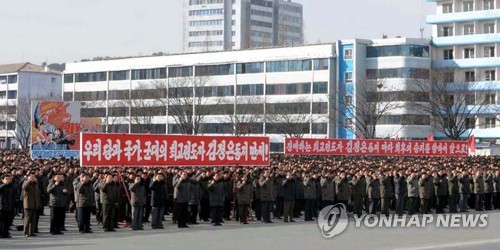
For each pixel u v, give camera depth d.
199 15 192.25
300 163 37.53
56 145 43.75
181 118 96.94
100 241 20.39
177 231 23.64
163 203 24.69
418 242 20.23
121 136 26.28
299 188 29.08
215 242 20.06
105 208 23.53
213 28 190.50
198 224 26.44
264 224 26.59
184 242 20.06
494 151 77.12
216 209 26.02
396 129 88.12
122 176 25.95
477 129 91.00
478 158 48.66
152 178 26.00
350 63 92.88
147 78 108.06
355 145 44.47
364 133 85.12
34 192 22.12
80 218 23.05
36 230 22.64
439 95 83.25
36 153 42.97
